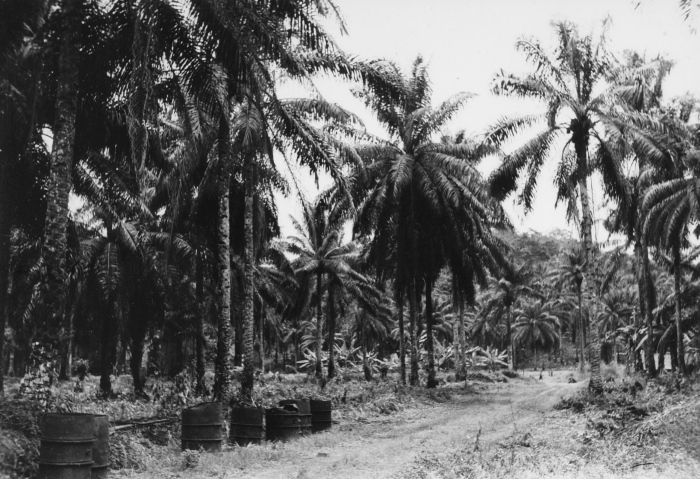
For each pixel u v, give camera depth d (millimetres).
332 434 16359
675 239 30562
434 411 23234
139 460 11211
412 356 31797
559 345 100500
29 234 16953
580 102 23266
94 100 14562
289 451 13039
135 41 12523
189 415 12727
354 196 29500
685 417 12844
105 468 9648
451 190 27547
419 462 11070
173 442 13508
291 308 51406
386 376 49500
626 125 22750
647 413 15062
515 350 96625
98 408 17562
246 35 13461
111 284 27219
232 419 14672
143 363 41281
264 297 51344
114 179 19031
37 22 12859
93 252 28031
